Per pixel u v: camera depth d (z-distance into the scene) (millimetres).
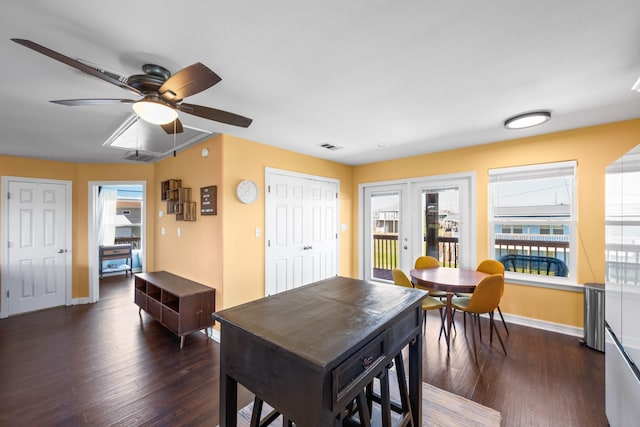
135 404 1973
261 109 2441
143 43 1496
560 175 3092
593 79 1919
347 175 4945
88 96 2059
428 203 4152
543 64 1740
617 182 1534
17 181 3969
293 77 1898
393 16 1322
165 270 4164
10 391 2119
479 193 3605
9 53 1537
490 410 1874
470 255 3701
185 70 1344
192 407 1944
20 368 2441
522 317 3309
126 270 6406
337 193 4703
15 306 3896
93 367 2461
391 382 2268
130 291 5109
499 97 2207
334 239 4633
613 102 2293
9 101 2146
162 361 2568
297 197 3980
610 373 1632
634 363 1320
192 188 3549
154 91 1665
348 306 1462
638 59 1670
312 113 2533
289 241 3836
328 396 948
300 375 985
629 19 1324
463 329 3225
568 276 3072
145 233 4504
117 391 2119
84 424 1779
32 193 4082
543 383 2174
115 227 6594
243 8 1259
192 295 2918
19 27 1341
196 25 1365
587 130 2916
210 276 3197
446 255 3965
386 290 1777
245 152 3305
